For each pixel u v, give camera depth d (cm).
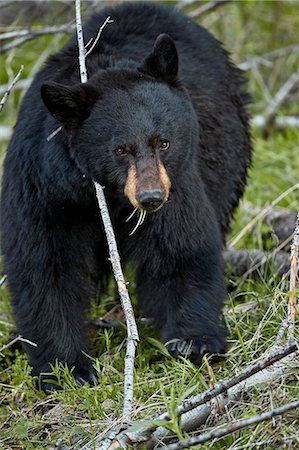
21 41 1432
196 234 959
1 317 1130
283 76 1747
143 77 912
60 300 958
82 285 981
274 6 1745
